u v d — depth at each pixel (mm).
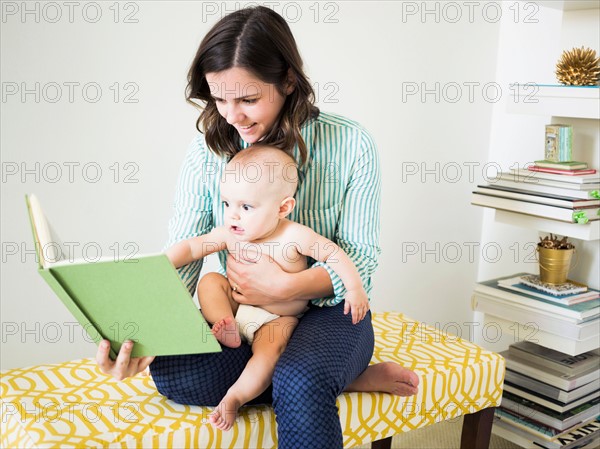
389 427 1348
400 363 1443
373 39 2066
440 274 2408
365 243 1395
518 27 2281
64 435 1102
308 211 1398
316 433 1131
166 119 1773
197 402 1232
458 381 1442
